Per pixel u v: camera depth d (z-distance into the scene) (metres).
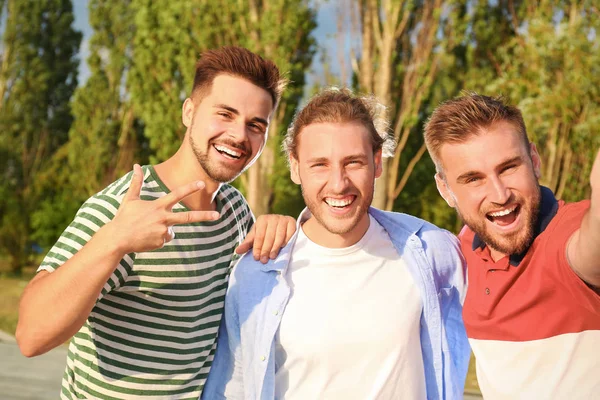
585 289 1.96
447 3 12.51
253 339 2.48
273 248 2.51
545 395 2.11
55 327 2.09
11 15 27.59
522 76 10.40
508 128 2.18
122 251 2.07
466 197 2.24
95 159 23.17
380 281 2.50
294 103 14.89
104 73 23.86
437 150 2.29
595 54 9.44
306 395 2.41
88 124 23.72
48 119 27.69
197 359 2.58
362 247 2.52
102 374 2.46
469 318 2.35
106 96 23.53
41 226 20.42
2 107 27.11
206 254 2.63
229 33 15.02
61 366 8.91
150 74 16.70
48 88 27.91
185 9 15.33
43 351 2.14
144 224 2.06
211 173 2.67
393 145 2.70
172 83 16.44
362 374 2.40
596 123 9.39
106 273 2.07
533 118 9.78
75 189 23.53
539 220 2.15
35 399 7.10
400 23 12.81
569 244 1.99
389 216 2.64
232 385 2.62
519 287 2.16
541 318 2.12
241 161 2.71
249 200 15.25
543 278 2.08
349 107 2.44
